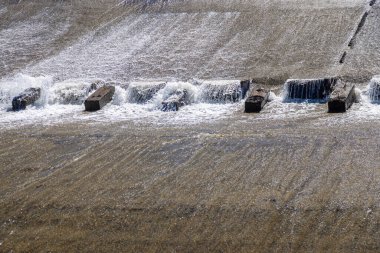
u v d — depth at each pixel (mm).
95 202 15820
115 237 14195
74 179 17250
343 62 25219
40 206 15852
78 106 24078
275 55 26766
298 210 14586
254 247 13352
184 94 23188
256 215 14555
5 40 31844
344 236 13445
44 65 28484
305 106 21875
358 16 29516
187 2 33406
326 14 30141
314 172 16391
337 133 18734
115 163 18109
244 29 29672
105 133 20578
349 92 21297
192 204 15297
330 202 14789
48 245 14086
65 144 19906
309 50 26891
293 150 17859
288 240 13492
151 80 25703
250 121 20734
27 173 17922
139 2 34188
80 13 33875
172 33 30266
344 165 16609
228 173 16812
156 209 15227
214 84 23625
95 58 28672
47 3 35406
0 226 15078
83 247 13898
